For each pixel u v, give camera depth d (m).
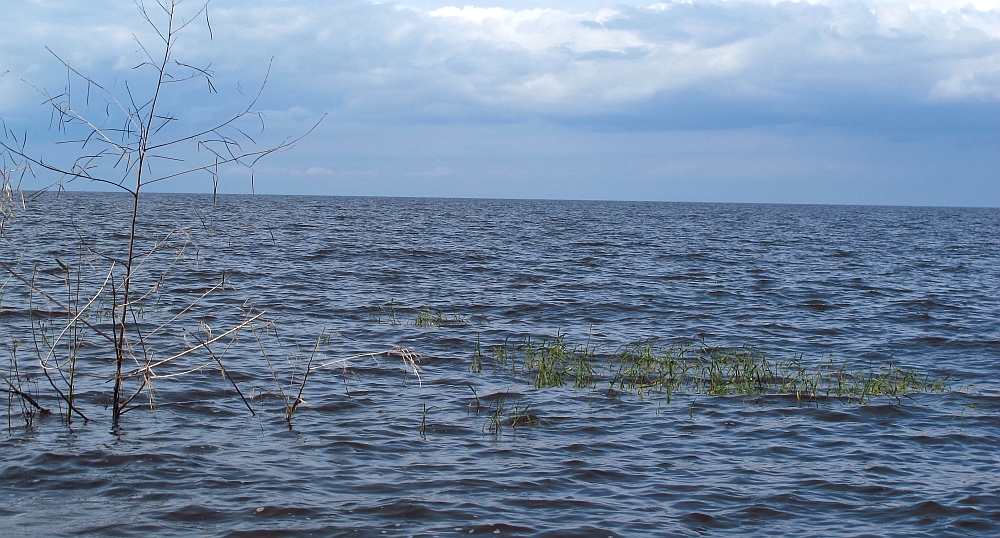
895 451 9.97
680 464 9.28
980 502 8.24
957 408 12.13
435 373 13.87
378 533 7.15
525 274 30.11
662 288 27.11
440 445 9.74
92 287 22.41
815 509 8.03
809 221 103.06
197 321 18.19
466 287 26.20
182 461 8.76
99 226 47.59
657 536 7.29
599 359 15.62
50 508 7.44
